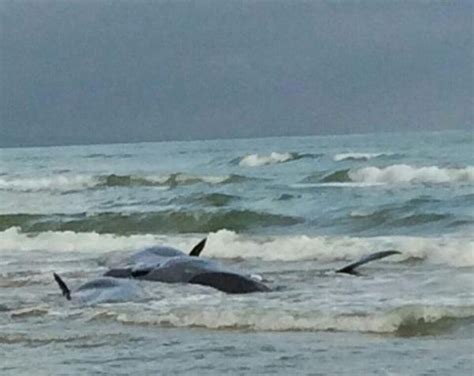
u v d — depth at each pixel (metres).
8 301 39.59
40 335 32.81
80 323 34.69
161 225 70.62
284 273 45.09
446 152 110.19
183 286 40.88
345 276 43.00
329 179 94.44
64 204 87.75
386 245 51.06
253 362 28.28
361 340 30.70
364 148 125.75
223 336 31.89
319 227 65.88
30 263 52.75
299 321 33.00
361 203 71.56
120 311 35.81
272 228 67.88
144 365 28.41
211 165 121.44
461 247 47.78
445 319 32.28
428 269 43.81
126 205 83.75
